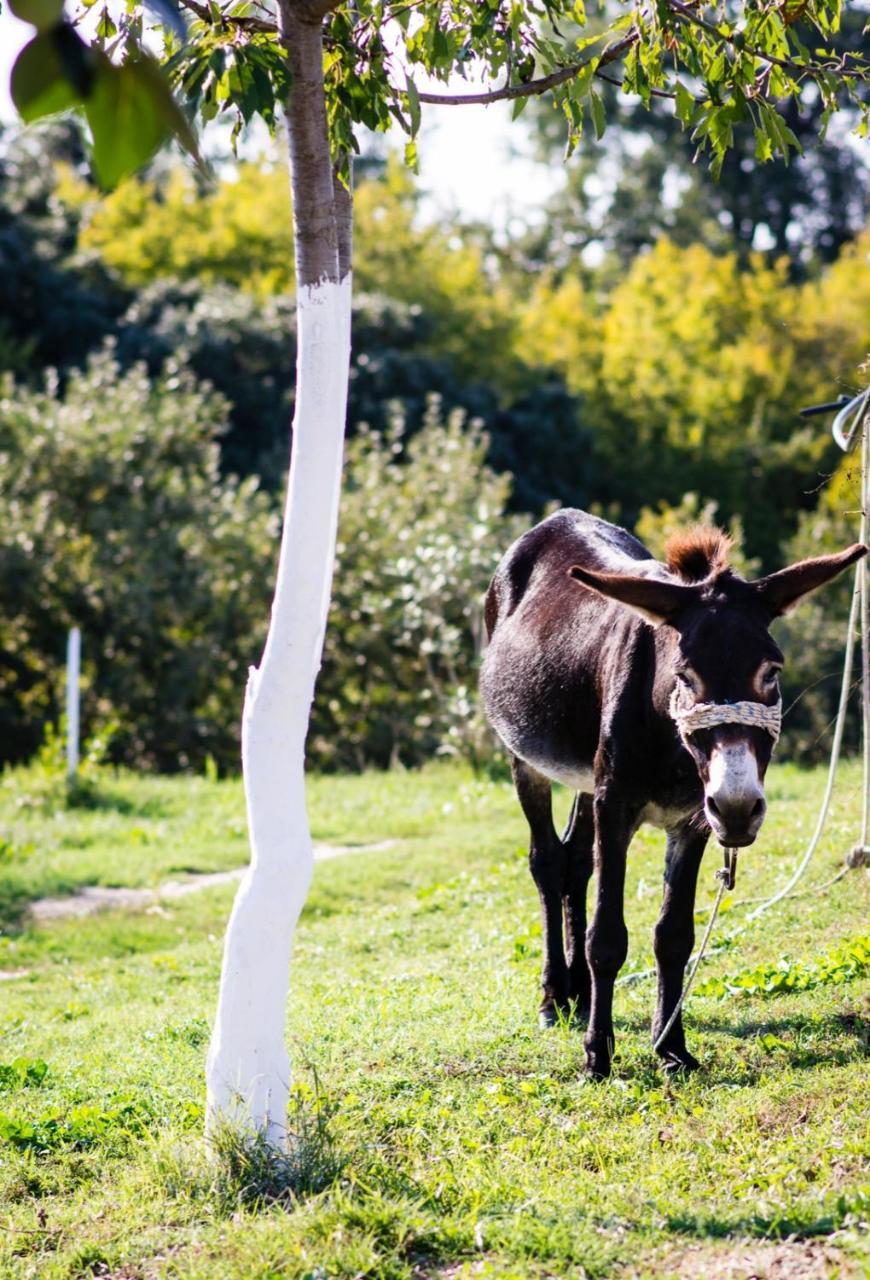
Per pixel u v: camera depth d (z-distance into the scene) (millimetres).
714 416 32500
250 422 26203
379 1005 6531
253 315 27281
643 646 5191
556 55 5023
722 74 4871
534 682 6031
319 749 18703
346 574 18188
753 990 6102
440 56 4773
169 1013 7164
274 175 34594
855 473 6246
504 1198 4176
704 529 5164
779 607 4707
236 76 4059
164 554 18297
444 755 17172
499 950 7691
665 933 5398
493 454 27875
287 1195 4246
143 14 4535
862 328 33750
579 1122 4855
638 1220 3977
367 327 28594
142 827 13203
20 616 18484
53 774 14539
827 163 42656
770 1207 3904
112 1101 5504
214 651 18359
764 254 41812
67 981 8484
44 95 1979
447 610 16641
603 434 32312
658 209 44969
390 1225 3932
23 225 28609
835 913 7180
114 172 2025
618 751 5191
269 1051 4445
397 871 10555
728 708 4445
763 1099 4898
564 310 36125
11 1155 4980
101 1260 4125
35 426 18688
